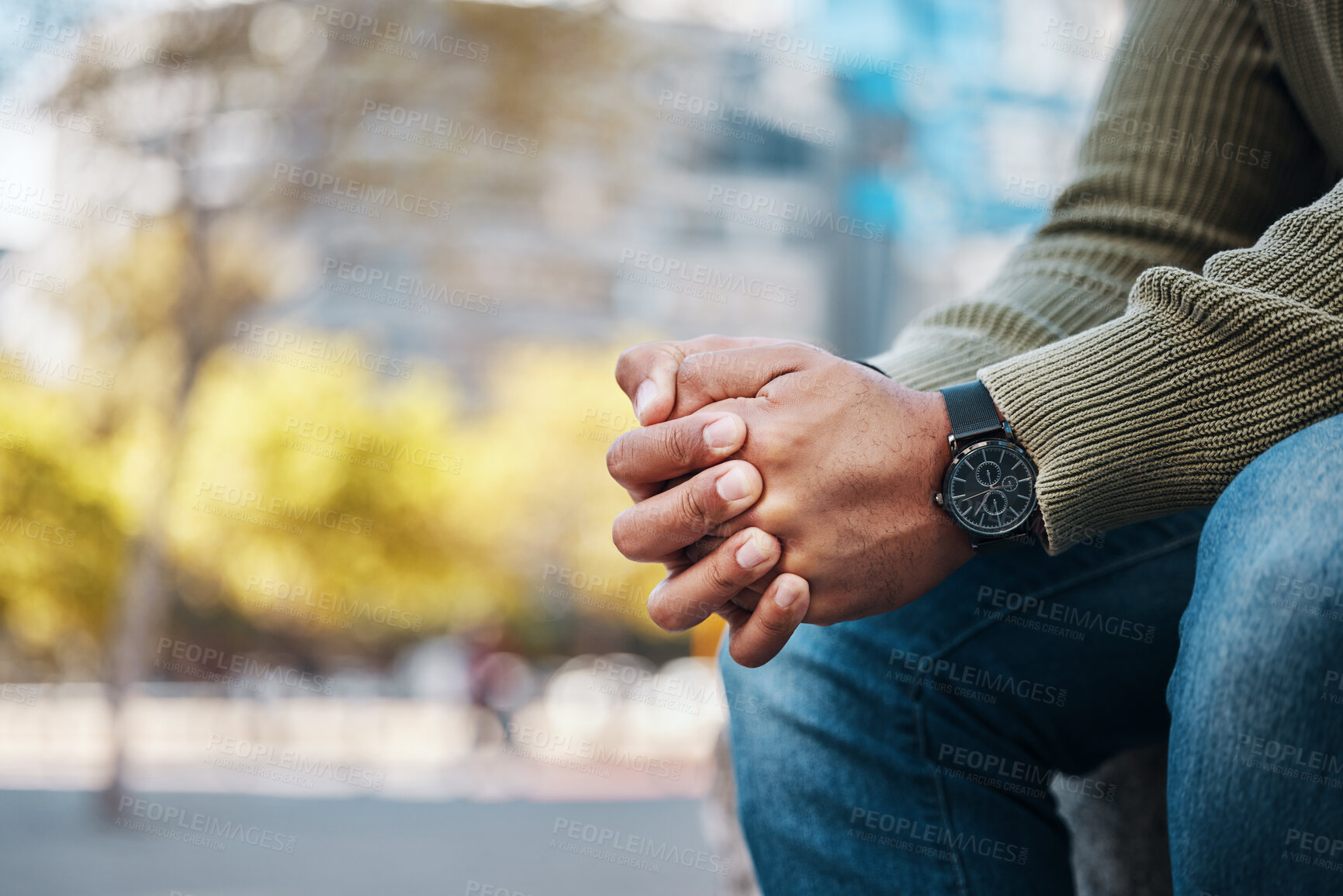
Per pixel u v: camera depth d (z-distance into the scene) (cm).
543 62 854
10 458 1212
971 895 46
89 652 1448
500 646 1277
